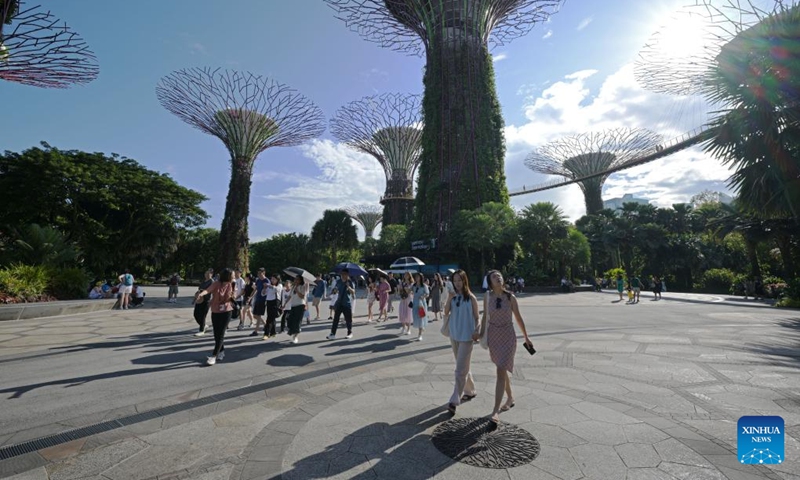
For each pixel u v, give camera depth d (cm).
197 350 739
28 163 2923
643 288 4238
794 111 1122
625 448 328
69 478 280
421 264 3684
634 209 4900
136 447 331
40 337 886
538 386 505
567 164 6512
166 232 3697
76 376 550
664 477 283
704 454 319
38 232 1773
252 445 335
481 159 4366
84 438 348
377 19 3344
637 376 553
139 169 3709
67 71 1141
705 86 1276
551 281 3947
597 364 623
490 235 3466
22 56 1048
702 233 4547
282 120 2462
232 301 653
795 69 1080
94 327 1056
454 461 305
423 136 4678
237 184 2312
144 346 778
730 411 417
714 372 574
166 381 527
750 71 1154
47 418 394
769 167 1220
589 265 4934
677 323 1163
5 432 359
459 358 428
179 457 313
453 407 406
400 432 361
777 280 2636
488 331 411
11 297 1337
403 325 967
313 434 357
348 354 708
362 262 5481
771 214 1312
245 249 2283
